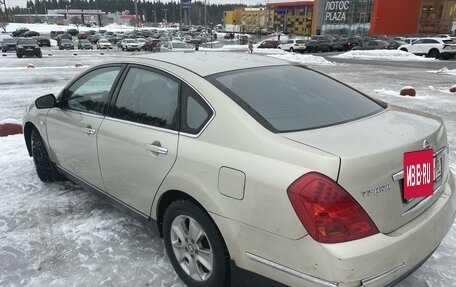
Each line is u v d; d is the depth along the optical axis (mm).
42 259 3352
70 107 4109
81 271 3191
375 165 2209
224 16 127812
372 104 3209
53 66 25156
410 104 11453
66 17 133375
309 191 2121
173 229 2967
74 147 3965
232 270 2566
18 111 10156
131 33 75375
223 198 2482
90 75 3982
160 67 3207
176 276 3115
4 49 44188
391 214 2299
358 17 65562
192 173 2666
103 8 179625
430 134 2619
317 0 70750
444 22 61938
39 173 4883
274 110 2689
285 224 2205
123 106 3424
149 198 3100
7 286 3016
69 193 4656
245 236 2402
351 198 2133
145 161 3053
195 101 2836
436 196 2703
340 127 2607
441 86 16031
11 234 3744
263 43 51312
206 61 3281
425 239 2439
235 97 2723
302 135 2438
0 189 4770
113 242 3600
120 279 3092
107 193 3654
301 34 90562
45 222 3969
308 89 3111
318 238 2111
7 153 6113
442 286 2973
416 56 35375
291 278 2246
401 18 63844
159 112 3074
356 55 37750
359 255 2090
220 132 2605
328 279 2104
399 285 2982
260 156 2359
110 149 3410
